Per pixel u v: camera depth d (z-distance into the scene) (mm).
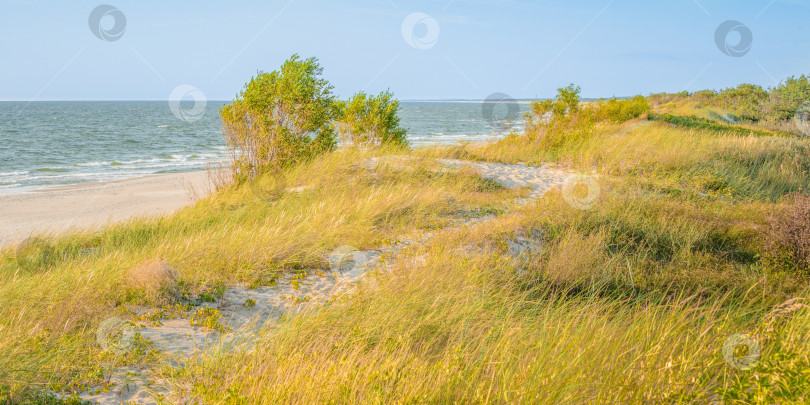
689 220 8930
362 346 4258
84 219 14984
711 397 3234
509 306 5301
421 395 3312
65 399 3723
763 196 12039
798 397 2738
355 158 14406
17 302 5594
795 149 15500
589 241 7512
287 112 14438
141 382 4055
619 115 26656
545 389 3242
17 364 3963
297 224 8859
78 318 5039
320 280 6844
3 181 24625
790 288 6082
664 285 6418
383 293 5488
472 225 9164
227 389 3529
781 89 30562
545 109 18875
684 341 3971
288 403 3334
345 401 3332
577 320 4688
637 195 10664
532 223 8727
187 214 11539
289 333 4547
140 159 36688
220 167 14469
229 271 6793
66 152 41688
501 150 16938
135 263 6676
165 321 5359
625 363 3588
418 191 11195
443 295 5309
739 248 7801
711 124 23516
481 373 3691
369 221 9234
